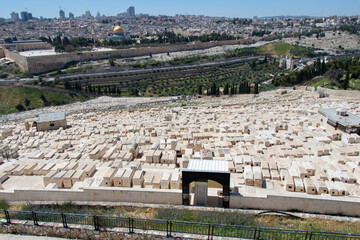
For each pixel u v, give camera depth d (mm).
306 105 72062
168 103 105875
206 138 46938
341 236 17094
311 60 191375
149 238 17766
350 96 85125
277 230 18578
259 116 61438
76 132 54844
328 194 24844
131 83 160375
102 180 26672
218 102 98188
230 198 22547
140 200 23672
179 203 23156
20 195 25109
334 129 45688
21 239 18422
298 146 39812
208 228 19016
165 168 34562
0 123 85875
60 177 27875
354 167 30734
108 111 91625
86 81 158250
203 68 195250
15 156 41500
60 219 19812
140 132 52781
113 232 18078
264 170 29875
